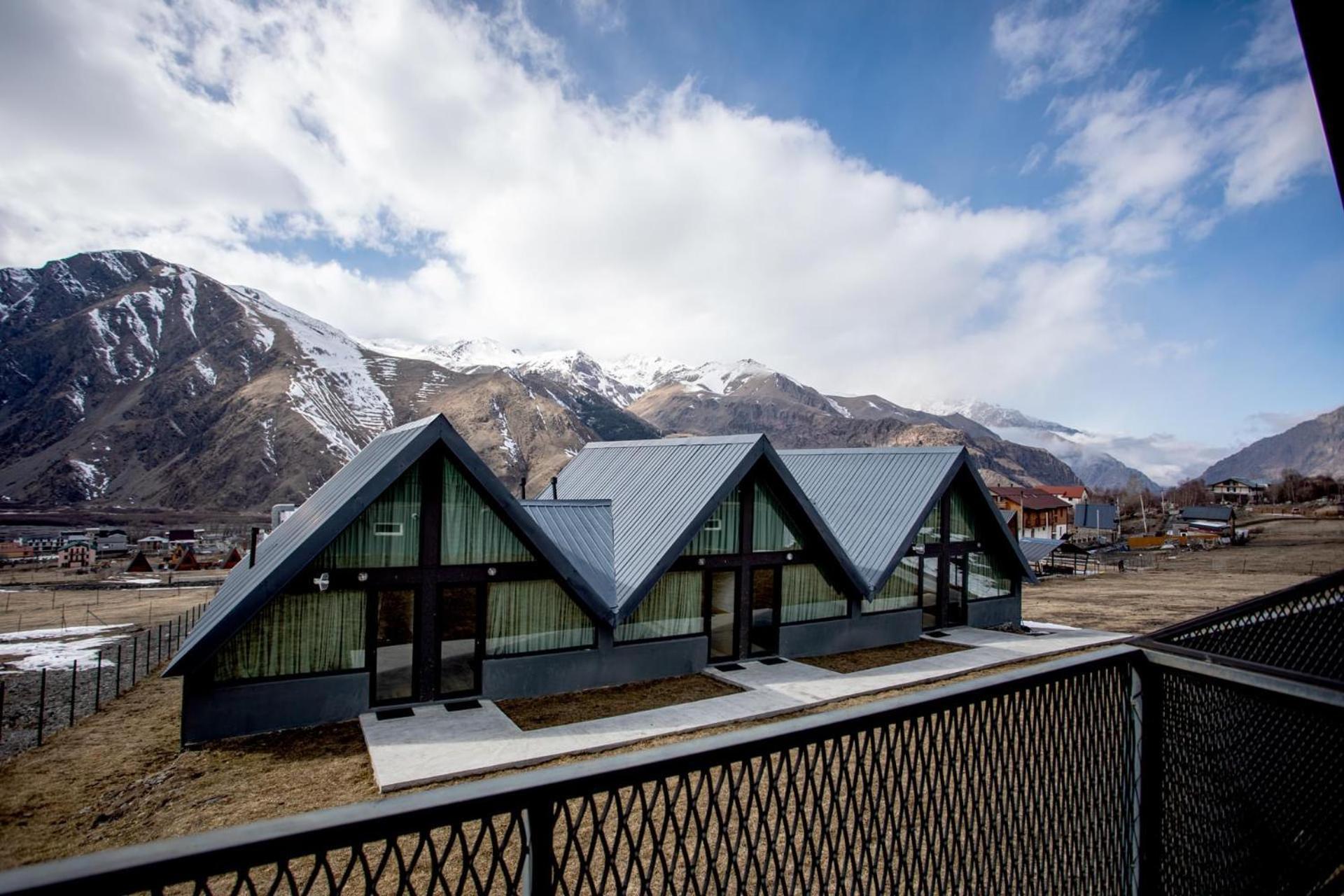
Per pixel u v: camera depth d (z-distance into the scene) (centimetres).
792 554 1900
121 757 1197
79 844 888
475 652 1463
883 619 2059
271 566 1309
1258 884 475
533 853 236
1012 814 395
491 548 1470
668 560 1614
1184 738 444
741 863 704
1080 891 412
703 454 1916
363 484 1306
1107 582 4206
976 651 1981
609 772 250
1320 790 514
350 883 787
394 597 1399
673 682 1616
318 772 1087
